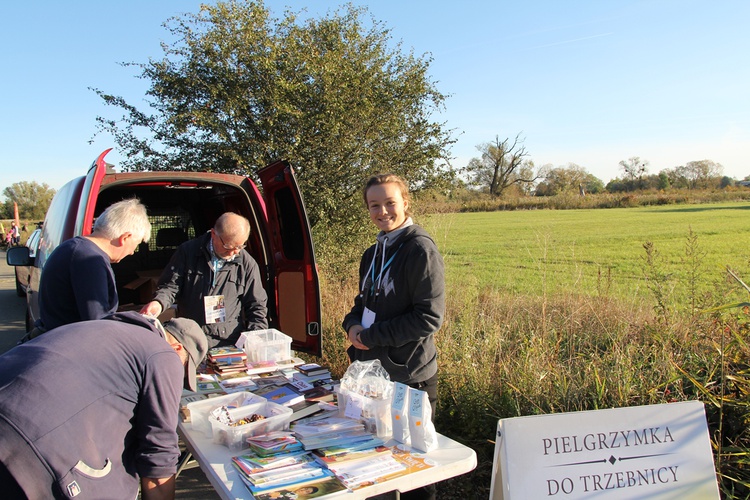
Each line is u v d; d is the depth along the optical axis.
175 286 3.88
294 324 4.83
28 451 1.67
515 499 2.06
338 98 8.30
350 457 2.12
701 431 2.24
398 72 9.32
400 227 2.74
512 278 10.57
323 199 8.38
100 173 4.12
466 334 5.36
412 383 2.68
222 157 8.44
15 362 1.79
